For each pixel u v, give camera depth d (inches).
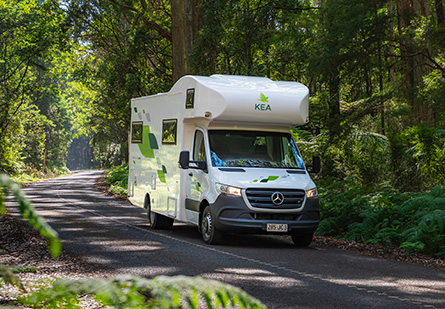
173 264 368.8
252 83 508.4
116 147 4097.0
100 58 2095.2
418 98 731.4
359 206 569.0
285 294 286.4
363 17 692.1
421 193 567.2
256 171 480.1
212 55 989.8
